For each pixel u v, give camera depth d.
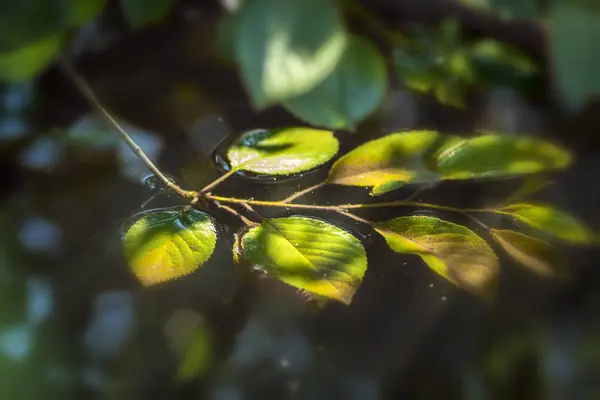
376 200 0.75
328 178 0.75
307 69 0.75
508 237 0.74
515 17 0.82
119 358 0.71
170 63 0.86
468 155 0.77
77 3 0.82
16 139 0.80
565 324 0.72
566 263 0.74
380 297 0.73
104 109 0.82
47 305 0.73
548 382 0.71
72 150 0.79
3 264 0.74
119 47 0.86
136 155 0.78
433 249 0.73
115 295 0.73
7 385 0.70
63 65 0.84
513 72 0.85
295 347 0.72
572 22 0.81
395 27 0.87
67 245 0.75
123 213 0.76
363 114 0.80
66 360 0.71
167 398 0.70
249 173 0.76
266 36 0.75
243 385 0.71
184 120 0.82
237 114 0.83
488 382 0.71
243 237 0.72
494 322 0.72
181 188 0.76
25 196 0.77
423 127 0.82
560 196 0.77
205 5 0.88
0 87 0.83
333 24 0.75
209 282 0.73
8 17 0.79
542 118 0.83
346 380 0.71
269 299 0.73
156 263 0.71
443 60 0.86
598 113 0.82
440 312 0.73
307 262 0.71
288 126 0.81
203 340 0.72
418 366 0.71
